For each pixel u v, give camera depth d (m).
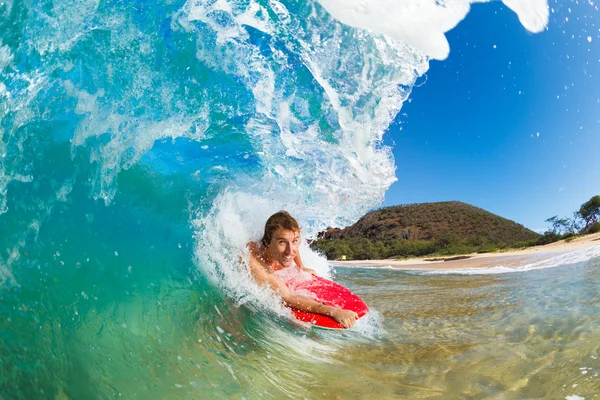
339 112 3.75
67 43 2.53
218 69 3.16
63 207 2.42
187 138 3.30
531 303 3.94
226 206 3.61
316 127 3.73
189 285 2.79
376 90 3.82
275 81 3.45
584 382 2.08
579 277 5.38
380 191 4.23
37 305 1.98
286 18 3.35
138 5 2.75
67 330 1.96
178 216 3.15
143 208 2.89
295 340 2.82
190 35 2.98
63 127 2.52
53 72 2.48
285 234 3.42
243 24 3.20
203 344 2.38
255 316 2.94
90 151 2.63
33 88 2.40
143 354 2.07
